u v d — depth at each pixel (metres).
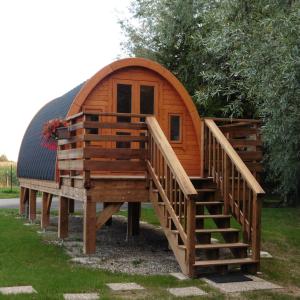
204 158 10.64
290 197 19.25
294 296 7.50
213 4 18.52
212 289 7.70
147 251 10.81
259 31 9.07
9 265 8.86
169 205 8.99
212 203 9.88
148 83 12.03
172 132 12.30
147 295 7.21
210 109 19.00
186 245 8.43
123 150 9.88
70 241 11.59
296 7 7.96
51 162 12.59
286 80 7.43
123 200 9.95
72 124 10.79
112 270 8.77
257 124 10.88
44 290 7.21
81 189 10.13
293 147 11.54
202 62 19.27
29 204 15.69
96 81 11.36
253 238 8.86
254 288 7.84
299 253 10.98
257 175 10.95
